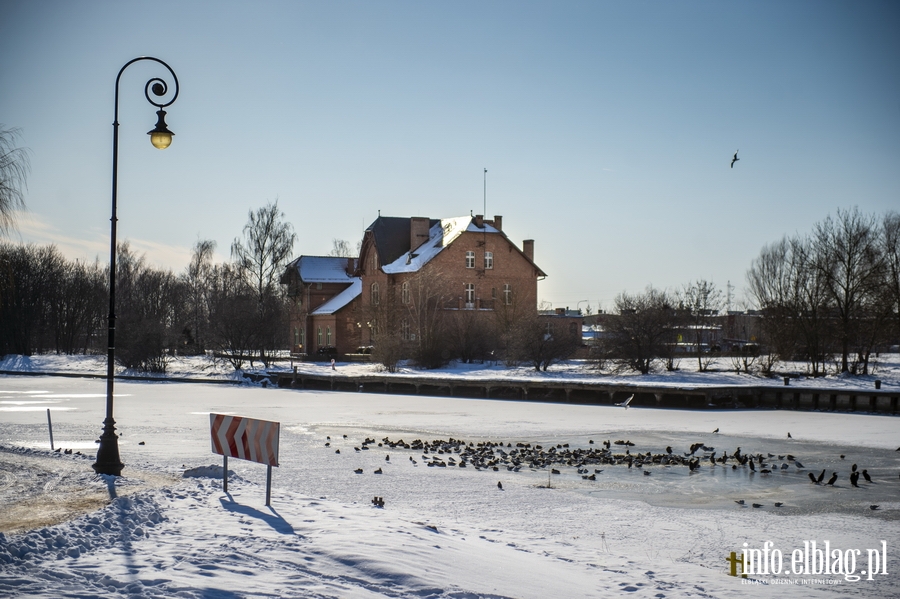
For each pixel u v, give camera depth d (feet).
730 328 292.81
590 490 62.59
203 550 33.60
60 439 89.35
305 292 300.20
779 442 95.91
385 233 270.67
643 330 180.55
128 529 37.19
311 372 206.18
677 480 68.08
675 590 33.81
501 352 219.41
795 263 199.72
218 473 56.75
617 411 136.36
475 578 32.45
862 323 178.19
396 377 184.75
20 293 312.50
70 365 288.51
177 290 346.74
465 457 78.59
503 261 252.01
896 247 180.75
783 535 48.75
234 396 169.37
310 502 46.88
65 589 27.40
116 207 59.93
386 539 36.96
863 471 68.39
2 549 31.65
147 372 239.91
